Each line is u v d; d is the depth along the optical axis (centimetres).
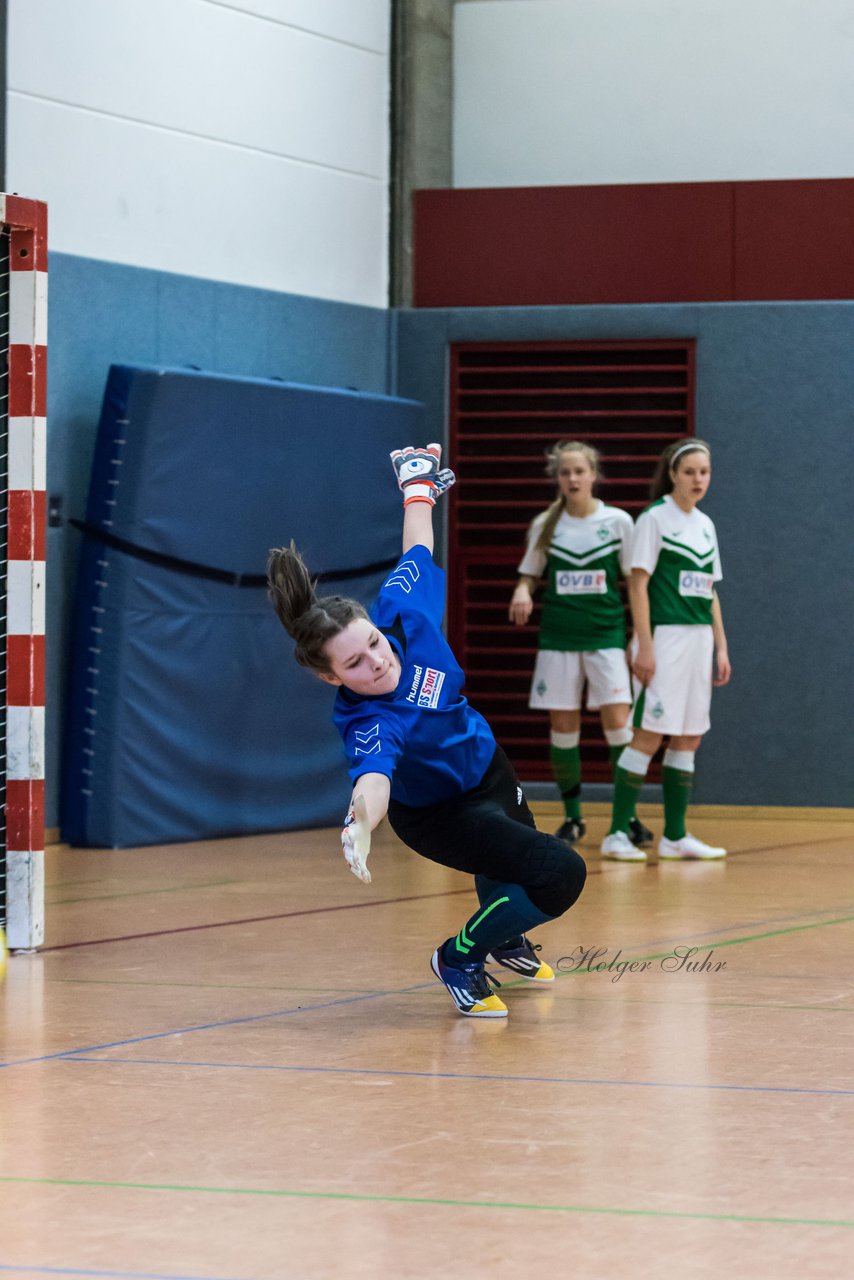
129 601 1053
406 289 1345
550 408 1327
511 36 1397
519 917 541
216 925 760
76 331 1088
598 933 727
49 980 624
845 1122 420
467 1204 353
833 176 1353
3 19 1029
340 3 1293
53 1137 408
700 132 1372
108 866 977
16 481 696
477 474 1335
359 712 512
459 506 1334
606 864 999
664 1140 403
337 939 720
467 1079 467
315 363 1272
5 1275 313
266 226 1241
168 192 1166
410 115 1342
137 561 1053
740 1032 529
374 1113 430
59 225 1088
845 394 1270
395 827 555
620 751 1118
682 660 1012
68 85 1094
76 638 1066
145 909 811
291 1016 557
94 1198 359
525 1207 351
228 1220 343
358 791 480
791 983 611
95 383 1102
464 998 554
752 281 1296
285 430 1129
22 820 691
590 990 600
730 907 809
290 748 1159
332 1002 581
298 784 1166
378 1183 368
